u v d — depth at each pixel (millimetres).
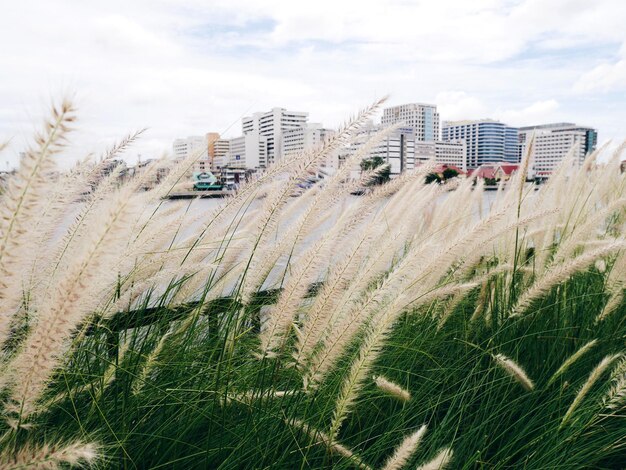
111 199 1204
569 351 3494
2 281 1024
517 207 3424
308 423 2125
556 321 3516
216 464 2154
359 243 1976
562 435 2609
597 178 5422
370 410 2783
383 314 1938
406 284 2086
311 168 2193
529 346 3402
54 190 1481
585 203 4426
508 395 3055
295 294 2039
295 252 2344
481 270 3754
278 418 2188
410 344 3031
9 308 1094
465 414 2865
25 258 1057
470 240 2324
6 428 1545
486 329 3492
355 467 2119
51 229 1602
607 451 2600
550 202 4430
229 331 2414
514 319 3363
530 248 4152
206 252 2768
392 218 3012
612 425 2904
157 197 2529
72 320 1216
